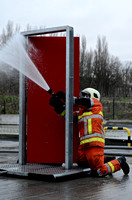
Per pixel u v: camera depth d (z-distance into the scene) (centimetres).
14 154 909
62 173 520
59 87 597
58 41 597
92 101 552
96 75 4734
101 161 543
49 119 601
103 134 558
